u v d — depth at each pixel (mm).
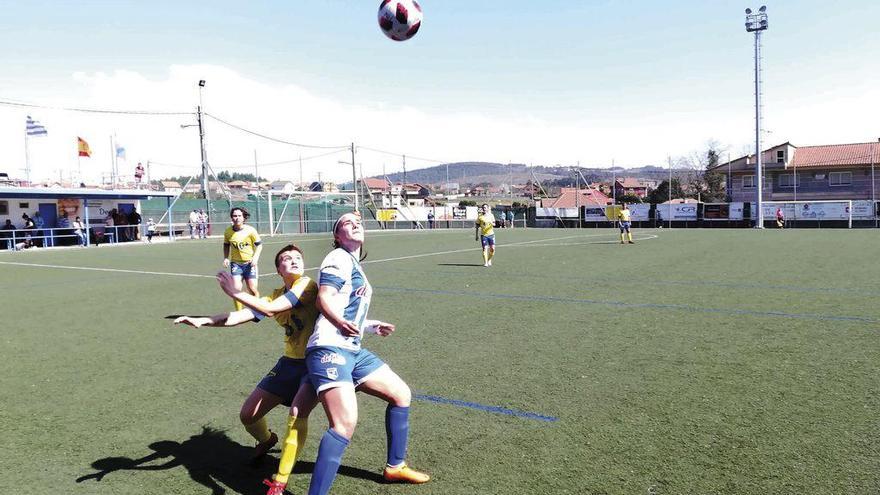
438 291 12000
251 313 3516
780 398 5004
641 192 98375
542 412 4773
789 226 45344
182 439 4395
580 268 16188
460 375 5871
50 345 7668
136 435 4477
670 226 49844
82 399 5359
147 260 21750
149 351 7223
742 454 3877
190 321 3346
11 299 12227
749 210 46344
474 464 3818
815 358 6301
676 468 3689
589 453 3949
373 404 5078
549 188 103625
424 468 3775
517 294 11398
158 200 40125
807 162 55312
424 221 60656
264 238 37906
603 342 7230
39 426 4680
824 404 4820
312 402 3471
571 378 5711
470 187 137375
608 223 53250
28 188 30594
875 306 9422
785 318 8578
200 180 44875
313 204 49375
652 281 13086
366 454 4039
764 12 41406
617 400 5035
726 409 4758
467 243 29391
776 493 3334
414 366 6230
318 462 3176
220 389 5617
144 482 3678
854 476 3520
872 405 4762
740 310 9281
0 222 30266
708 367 6023
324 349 3287
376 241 31969
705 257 19062
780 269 15125
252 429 3801
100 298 12102
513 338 7527
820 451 3895
